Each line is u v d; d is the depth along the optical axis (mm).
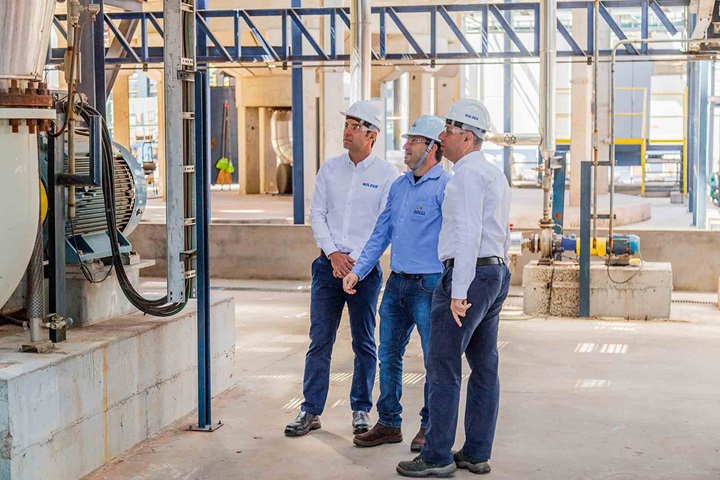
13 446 4145
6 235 4520
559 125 28547
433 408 4648
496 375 4754
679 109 28719
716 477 4754
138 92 40531
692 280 12516
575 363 7617
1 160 4484
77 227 5484
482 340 4699
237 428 5633
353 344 5461
